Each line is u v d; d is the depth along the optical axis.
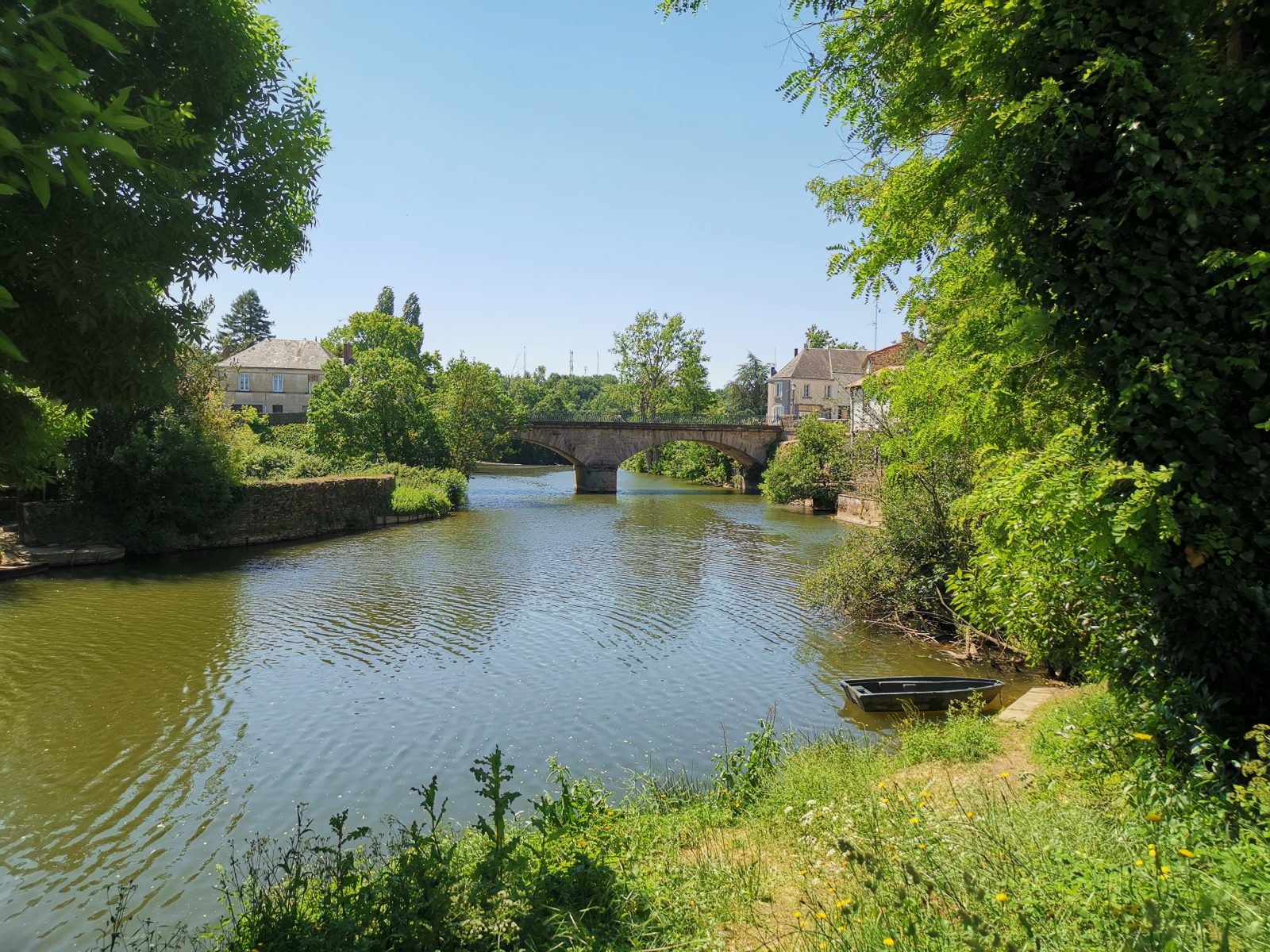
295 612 18.33
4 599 19.45
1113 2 5.26
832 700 12.61
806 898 4.67
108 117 2.30
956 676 13.89
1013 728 8.97
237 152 5.45
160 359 4.70
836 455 40.31
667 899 4.78
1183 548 5.14
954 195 6.68
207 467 27.03
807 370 82.44
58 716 11.71
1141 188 5.08
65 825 8.59
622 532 33.66
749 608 19.09
